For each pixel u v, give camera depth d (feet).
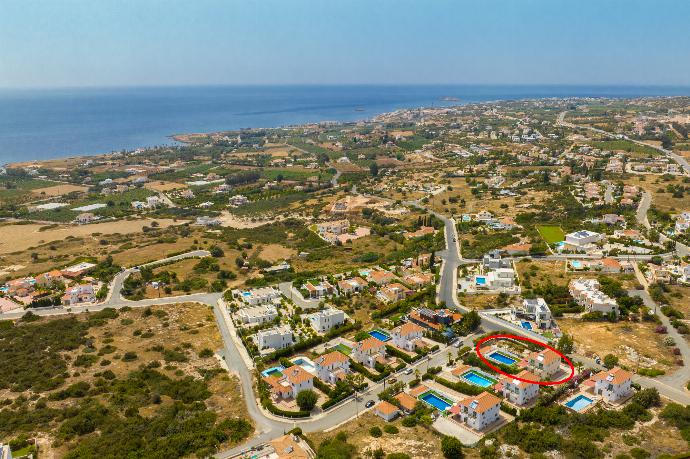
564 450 349.20
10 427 389.80
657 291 604.08
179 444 370.94
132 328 593.83
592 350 505.25
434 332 556.10
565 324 568.00
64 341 554.87
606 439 361.92
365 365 505.25
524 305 595.47
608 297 599.57
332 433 389.80
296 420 412.57
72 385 457.27
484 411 388.78
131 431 385.29
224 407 431.43
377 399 442.50
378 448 361.10
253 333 573.74
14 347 541.75
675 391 428.15
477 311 615.57
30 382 467.93
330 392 447.01
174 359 517.14
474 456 350.23
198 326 599.57
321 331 583.99
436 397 441.27
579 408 411.13
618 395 420.77
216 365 508.53
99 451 360.07
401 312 622.95
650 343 513.04
